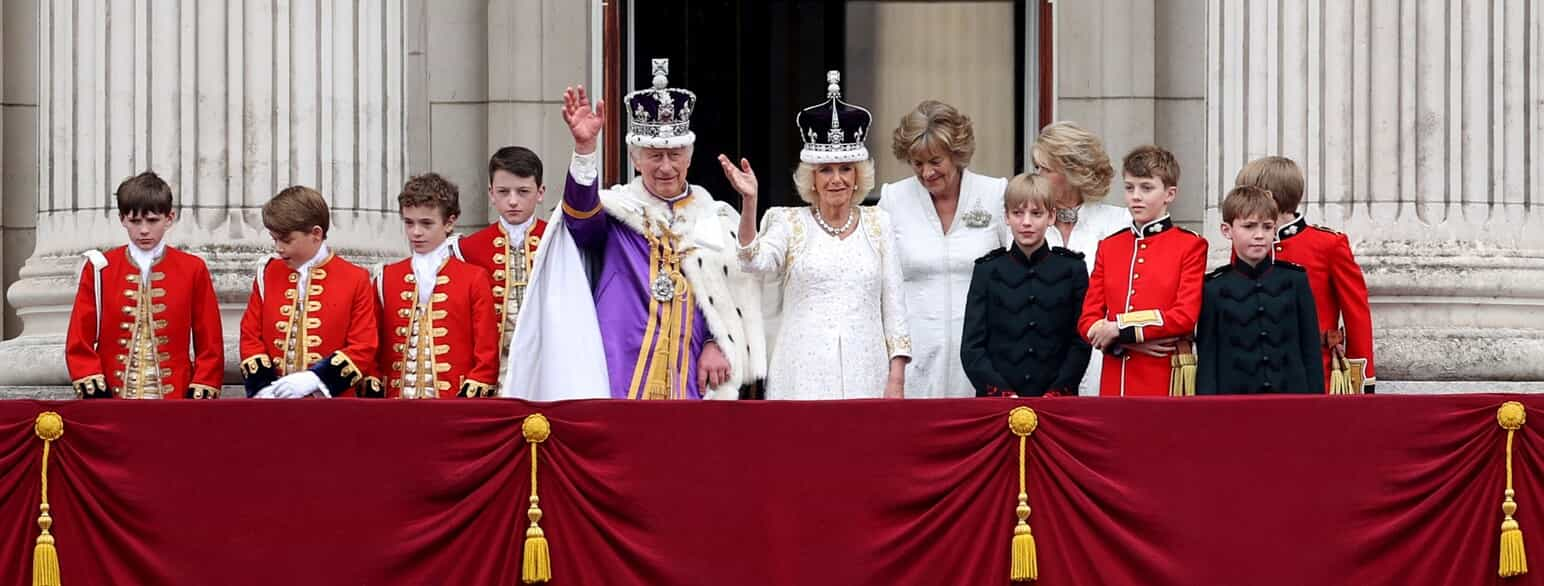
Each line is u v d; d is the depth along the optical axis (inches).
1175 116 1715.1
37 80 1633.9
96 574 1094.4
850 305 1238.9
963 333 1226.0
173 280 1254.3
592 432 1091.9
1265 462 1090.1
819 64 2110.0
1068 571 1088.8
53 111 1439.5
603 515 1090.1
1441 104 1408.7
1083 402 1094.4
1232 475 1089.4
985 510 1091.9
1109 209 1326.3
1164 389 1190.3
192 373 1268.5
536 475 1091.3
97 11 1417.3
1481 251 1398.9
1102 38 1708.9
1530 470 1095.6
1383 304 1401.3
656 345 1230.3
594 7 1700.3
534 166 1293.1
